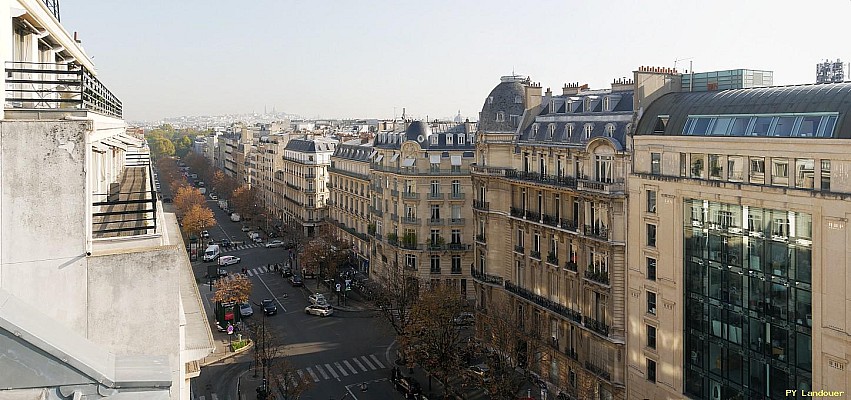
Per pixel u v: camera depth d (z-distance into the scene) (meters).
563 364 77.62
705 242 58.50
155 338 20.36
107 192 35.97
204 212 181.00
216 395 80.62
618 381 69.06
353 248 147.25
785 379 51.94
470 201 114.75
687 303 60.84
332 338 102.75
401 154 117.56
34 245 19.05
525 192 83.75
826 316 48.41
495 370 72.44
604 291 69.38
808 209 49.16
